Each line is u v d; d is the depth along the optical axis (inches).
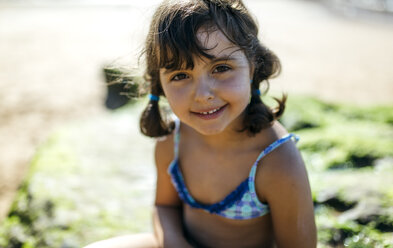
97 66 309.1
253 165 61.1
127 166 116.2
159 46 55.1
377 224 78.3
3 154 171.2
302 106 157.2
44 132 194.9
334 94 259.1
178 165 68.9
